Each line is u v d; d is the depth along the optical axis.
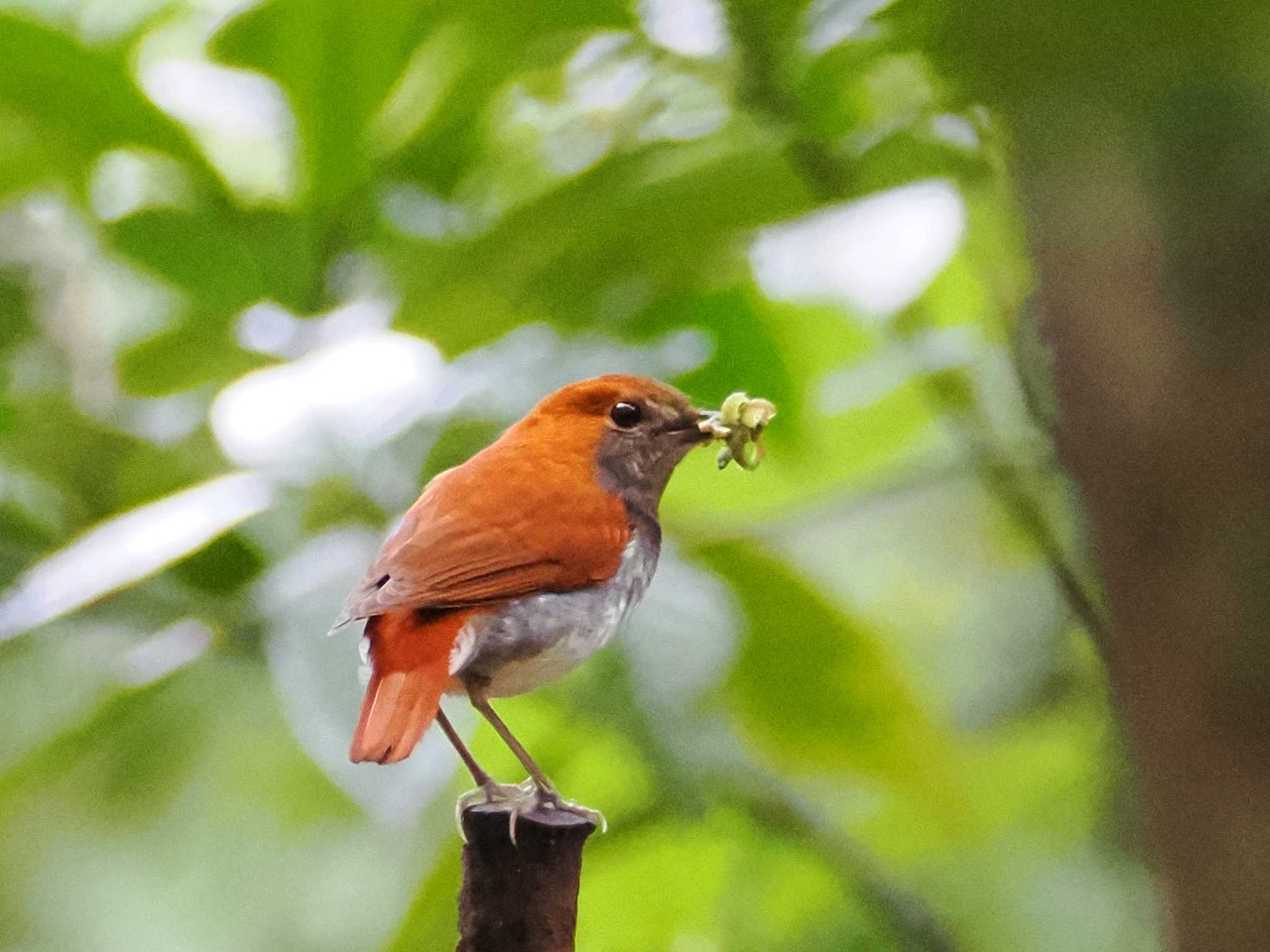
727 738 5.22
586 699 5.22
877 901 5.23
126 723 5.21
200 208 5.13
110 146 5.13
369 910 5.38
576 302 5.13
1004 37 4.21
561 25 5.10
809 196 5.10
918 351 5.19
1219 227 4.72
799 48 5.09
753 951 5.28
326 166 5.12
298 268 5.13
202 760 5.27
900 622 5.39
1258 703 5.02
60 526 5.17
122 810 5.27
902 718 5.19
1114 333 5.02
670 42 5.10
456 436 5.20
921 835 5.30
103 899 5.39
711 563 5.18
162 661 5.15
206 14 5.15
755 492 5.28
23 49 5.11
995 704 5.34
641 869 5.25
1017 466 5.16
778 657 5.18
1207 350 5.01
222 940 5.39
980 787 5.32
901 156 5.09
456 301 5.11
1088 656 5.32
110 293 5.19
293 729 5.11
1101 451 5.02
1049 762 5.33
